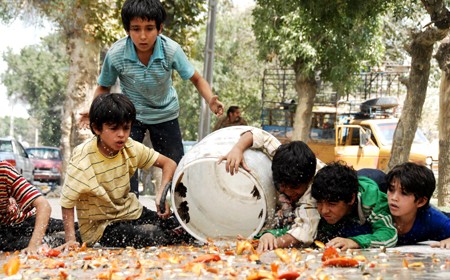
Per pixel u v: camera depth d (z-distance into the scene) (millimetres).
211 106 7414
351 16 15797
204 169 6914
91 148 6109
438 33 16562
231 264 4496
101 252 5551
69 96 24047
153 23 6996
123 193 6309
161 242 6406
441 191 17641
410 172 5867
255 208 6766
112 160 6148
